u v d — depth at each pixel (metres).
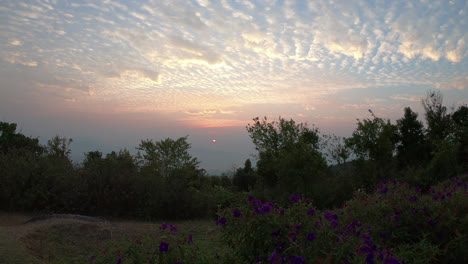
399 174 14.42
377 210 4.91
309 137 17.19
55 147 11.70
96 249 5.71
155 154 12.63
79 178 10.55
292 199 3.86
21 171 9.69
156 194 10.35
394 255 3.12
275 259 2.82
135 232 6.82
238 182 23.88
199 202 10.84
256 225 3.43
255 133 18.22
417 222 4.56
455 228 4.18
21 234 5.83
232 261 3.47
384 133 15.23
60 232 6.35
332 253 2.83
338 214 4.82
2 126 16.64
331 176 14.32
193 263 3.42
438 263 3.90
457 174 13.00
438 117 21.48
